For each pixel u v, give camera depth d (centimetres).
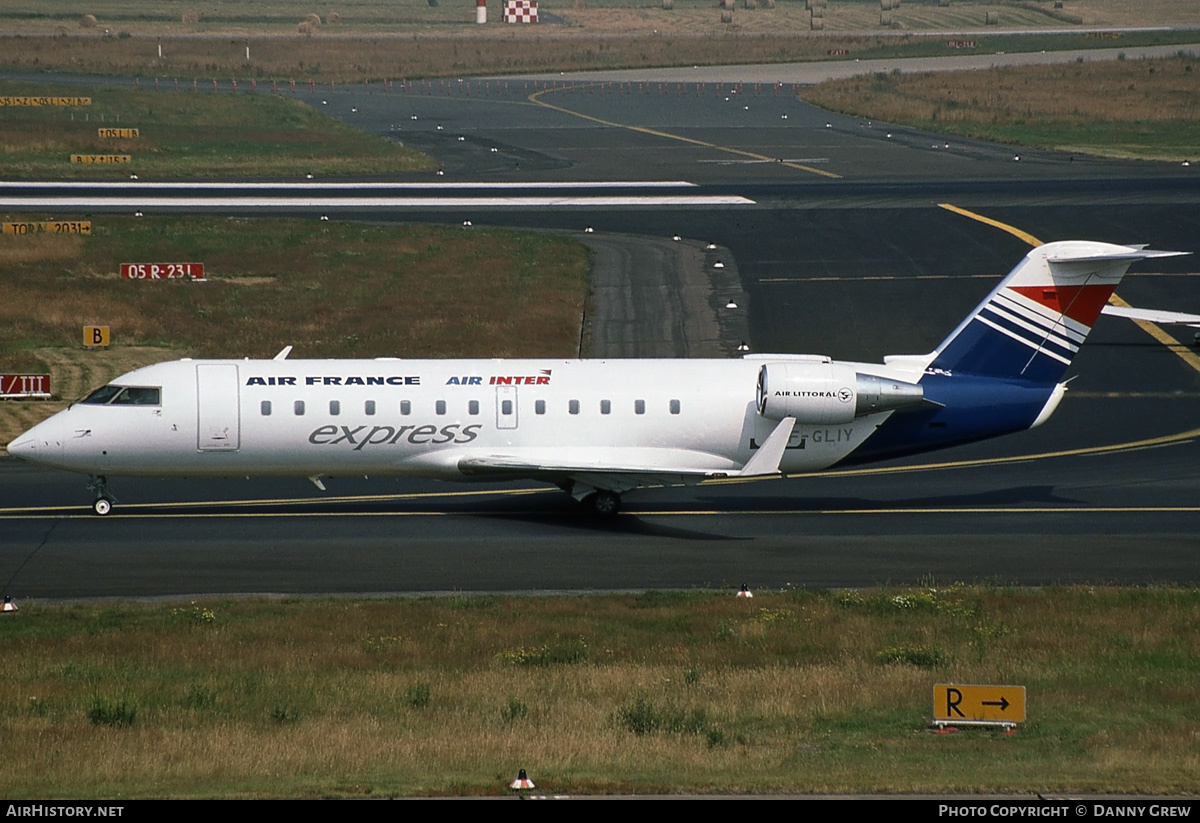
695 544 14088
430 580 12750
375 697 9044
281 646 10469
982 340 15238
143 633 10806
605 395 14925
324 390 14700
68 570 12938
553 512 15375
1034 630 10900
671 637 10812
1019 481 16712
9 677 9594
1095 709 8750
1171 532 14488
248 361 15075
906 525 14838
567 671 9806
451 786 6831
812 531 14612
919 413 15125
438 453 14838
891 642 10588
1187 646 10400
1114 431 18912
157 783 7012
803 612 11506
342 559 13412
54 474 16762
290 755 7606
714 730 8188
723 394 15025
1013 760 7556
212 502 15662
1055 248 15075
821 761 7531
